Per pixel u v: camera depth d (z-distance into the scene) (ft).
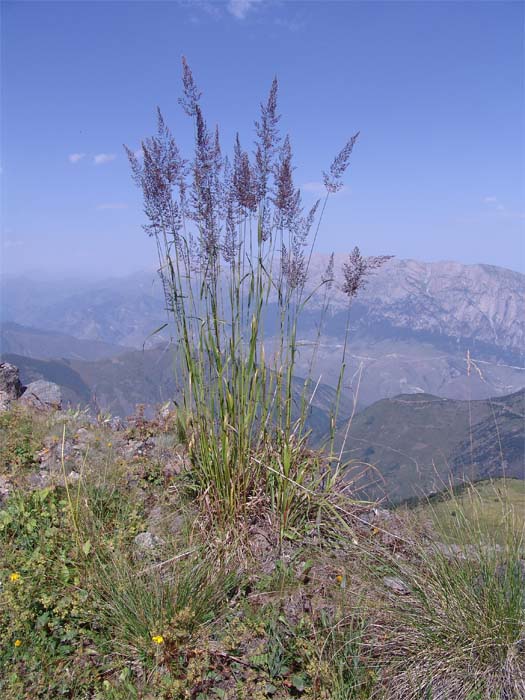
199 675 9.74
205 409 13.89
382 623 10.71
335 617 10.75
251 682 9.71
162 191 13.20
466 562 10.77
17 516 14.60
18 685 9.52
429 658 9.80
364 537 13.42
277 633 10.79
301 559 13.12
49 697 9.48
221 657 10.44
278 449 14.38
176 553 12.75
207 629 10.71
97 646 10.50
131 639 10.56
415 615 10.53
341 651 10.09
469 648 9.71
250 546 13.32
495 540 10.69
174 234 13.47
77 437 20.74
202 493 14.47
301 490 14.23
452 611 10.24
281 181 13.17
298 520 14.15
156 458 18.26
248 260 13.46
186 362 13.97
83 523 13.84
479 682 9.36
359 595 11.23
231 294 13.41
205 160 13.26
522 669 9.41
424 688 9.53
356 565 12.42
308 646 10.11
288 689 9.76
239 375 13.70
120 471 16.81
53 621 11.01
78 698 9.50
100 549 12.77
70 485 16.12
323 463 14.88
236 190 13.23
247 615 11.17
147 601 10.89
